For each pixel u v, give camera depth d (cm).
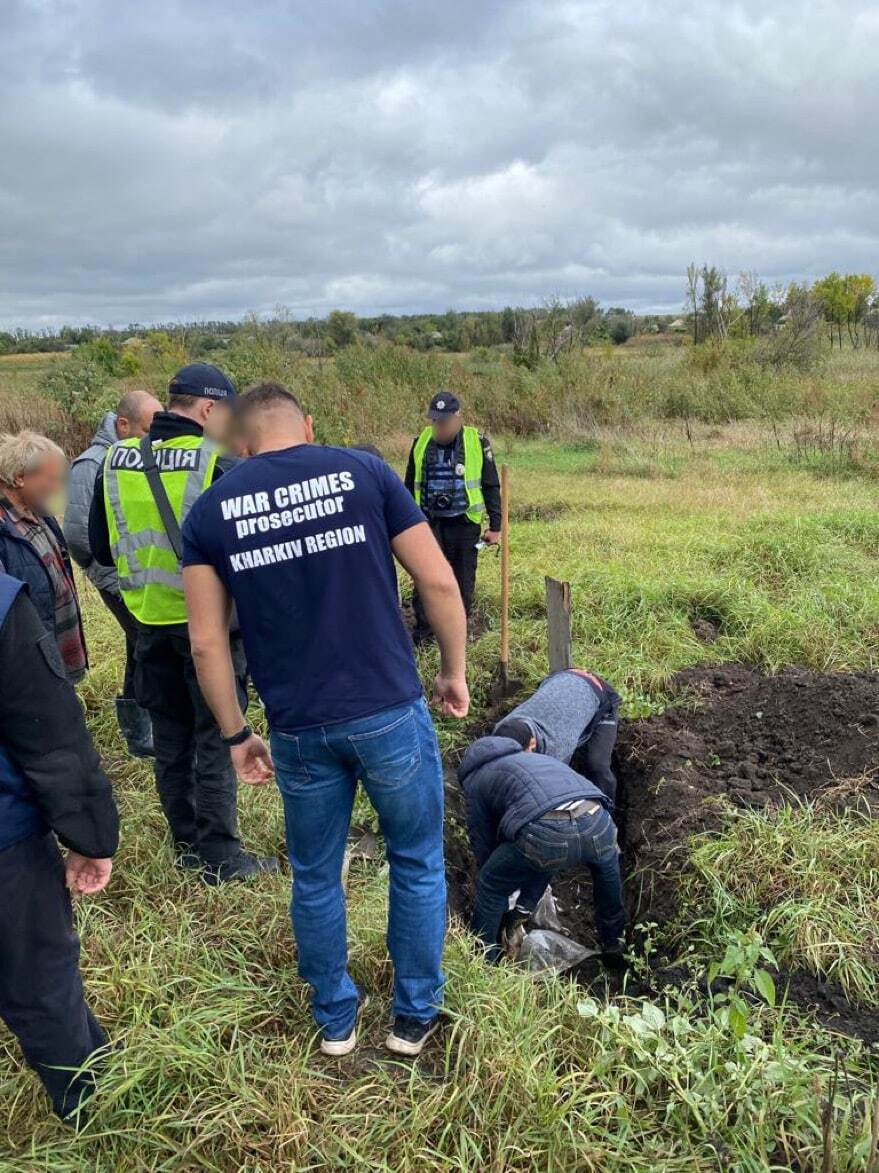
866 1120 223
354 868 378
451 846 444
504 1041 253
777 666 561
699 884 361
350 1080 251
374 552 230
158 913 321
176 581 321
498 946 362
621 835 461
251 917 314
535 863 349
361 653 228
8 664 187
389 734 231
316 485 227
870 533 821
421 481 638
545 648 605
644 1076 246
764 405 1844
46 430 1415
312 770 235
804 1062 255
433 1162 223
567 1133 231
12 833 198
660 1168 223
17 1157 225
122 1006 266
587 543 845
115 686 515
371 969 289
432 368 1975
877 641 580
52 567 378
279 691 231
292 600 225
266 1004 273
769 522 862
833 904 330
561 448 1691
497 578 741
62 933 213
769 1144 230
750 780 430
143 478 323
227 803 347
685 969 330
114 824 209
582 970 378
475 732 539
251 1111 233
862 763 423
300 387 1648
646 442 1581
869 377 2062
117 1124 231
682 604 668
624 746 498
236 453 263
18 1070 249
